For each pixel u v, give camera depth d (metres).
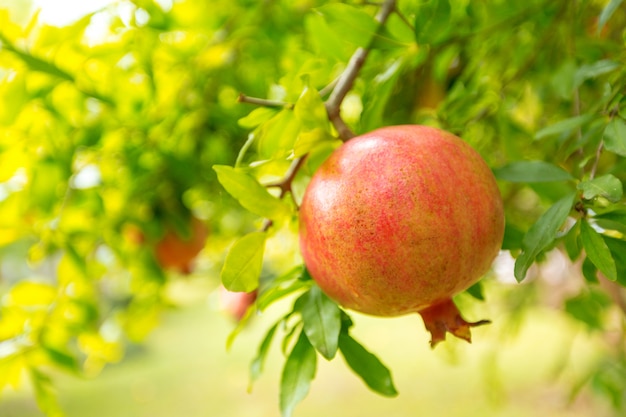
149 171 0.63
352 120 0.59
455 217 0.32
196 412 2.04
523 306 0.72
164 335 3.29
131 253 0.71
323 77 0.45
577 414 1.57
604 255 0.33
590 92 0.51
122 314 0.77
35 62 0.51
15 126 0.54
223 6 0.61
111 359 0.69
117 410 2.08
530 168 0.38
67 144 0.57
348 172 0.33
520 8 0.49
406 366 2.31
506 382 1.90
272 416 1.94
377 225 0.32
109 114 0.59
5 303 0.57
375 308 0.34
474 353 2.26
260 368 0.39
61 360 0.57
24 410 2.03
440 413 1.81
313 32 0.47
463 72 0.55
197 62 0.61
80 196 0.59
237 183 0.36
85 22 0.53
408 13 0.46
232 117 0.62
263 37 0.62
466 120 0.51
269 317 3.13
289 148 0.38
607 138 0.36
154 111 0.60
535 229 0.34
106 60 0.58
